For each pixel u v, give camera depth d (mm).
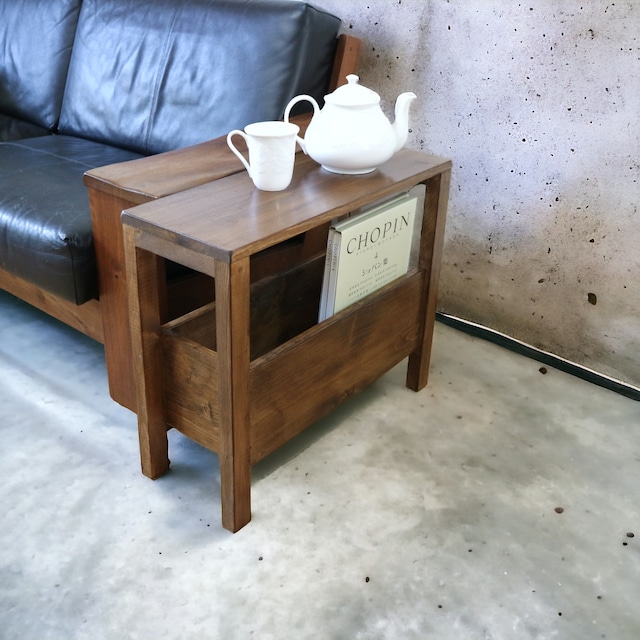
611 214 1603
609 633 1120
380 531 1290
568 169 1631
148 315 1227
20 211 1438
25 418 1539
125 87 1837
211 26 1692
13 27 2102
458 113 1761
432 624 1123
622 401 1682
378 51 1847
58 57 2012
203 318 1320
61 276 1373
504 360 1826
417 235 2027
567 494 1392
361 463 1450
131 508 1324
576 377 1770
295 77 1625
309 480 1401
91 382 1665
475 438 1535
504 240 1798
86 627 1102
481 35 1650
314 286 1579
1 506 1314
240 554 1234
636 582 1209
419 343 1631
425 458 1471
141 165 1366
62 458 1435
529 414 1622
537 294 1793
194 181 1296
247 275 1078
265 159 1232
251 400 1200
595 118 1552
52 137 1960
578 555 1257
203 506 1337
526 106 1642
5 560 1208
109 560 1216
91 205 1326
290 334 1574
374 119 1331
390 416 1596
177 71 1737
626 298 1648
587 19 1488
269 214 1167
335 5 1875
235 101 1646
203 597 1154
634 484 1424
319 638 1094
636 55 1452
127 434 1509
